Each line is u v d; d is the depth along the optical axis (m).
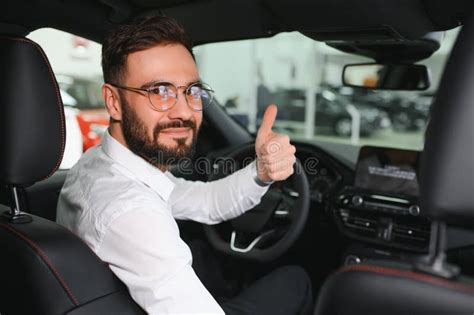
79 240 1.06
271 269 2.26
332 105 9.08
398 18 1.51
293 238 1.83
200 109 1.20
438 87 0.68
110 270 1.07
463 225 0.66
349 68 2.12
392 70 2.01
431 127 0.68
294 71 8.27
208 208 1.62
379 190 2.01
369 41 1.79
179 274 1.02
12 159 1.05
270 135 1.42
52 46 1.87
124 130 1.15
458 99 0.65
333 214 2.10
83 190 1.16
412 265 0.71
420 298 0.67
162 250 1.01
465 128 0.64
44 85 1.07
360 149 2.07
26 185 1.11
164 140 1.14
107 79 1.16
